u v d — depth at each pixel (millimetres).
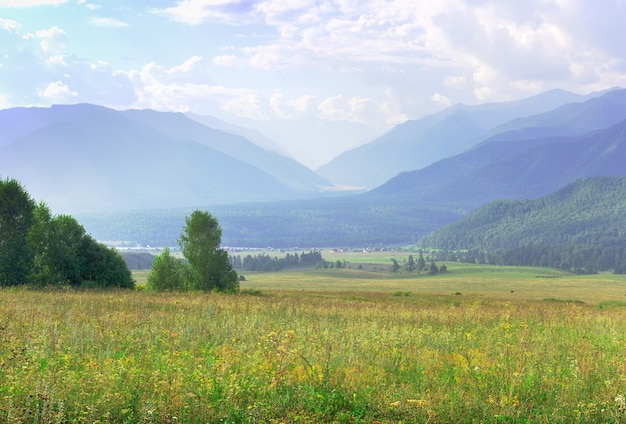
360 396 13234
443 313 35406
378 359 17203
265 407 12094
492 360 17156
